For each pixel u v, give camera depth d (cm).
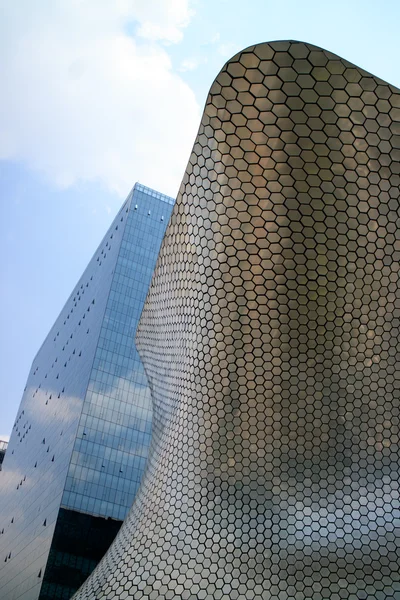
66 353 8869
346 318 1247
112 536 6462
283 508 1223
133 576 1303
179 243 1402
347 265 1229
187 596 1192
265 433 1271
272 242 1232
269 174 1200
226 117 1185
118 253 8025
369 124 1173
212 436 1314
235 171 1212
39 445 8375
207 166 1245
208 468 1307
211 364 1324
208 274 1303
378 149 1184
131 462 6981
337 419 1253
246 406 1289
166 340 1552
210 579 1198
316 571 1161
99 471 6725
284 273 1242
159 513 1384
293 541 1191
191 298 1376
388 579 1145
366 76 1161
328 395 1256
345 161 1184
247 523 1231
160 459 1502
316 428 1252
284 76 1156
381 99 1170
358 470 1234
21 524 7588
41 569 6122
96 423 6956
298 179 1195
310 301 1245
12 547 7600
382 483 1225
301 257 1230
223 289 1284
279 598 1146
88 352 7644
